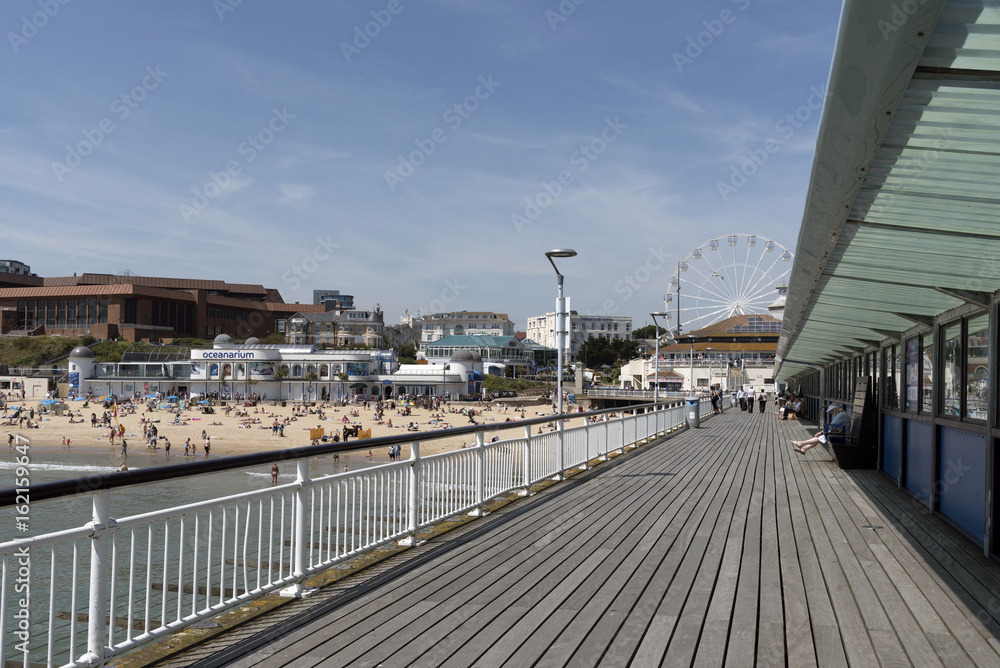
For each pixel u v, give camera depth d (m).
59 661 7.43
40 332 124.44
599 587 5.39
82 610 9.86
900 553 6.57
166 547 4.05
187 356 102.94
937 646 4.23
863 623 4.64
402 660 3.93
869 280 7.12
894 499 9.72
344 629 4.43
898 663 3.97
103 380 93.69
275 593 5.17
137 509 22.09
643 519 8.18
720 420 31.12
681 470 12.92
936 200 4.48
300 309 156.75
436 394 94.88
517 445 9.89
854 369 17.02
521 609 4.84
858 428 13.39
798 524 7.94
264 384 92.88
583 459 13.21
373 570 5.88
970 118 3.33
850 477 12.02
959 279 6.43
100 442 54.75
